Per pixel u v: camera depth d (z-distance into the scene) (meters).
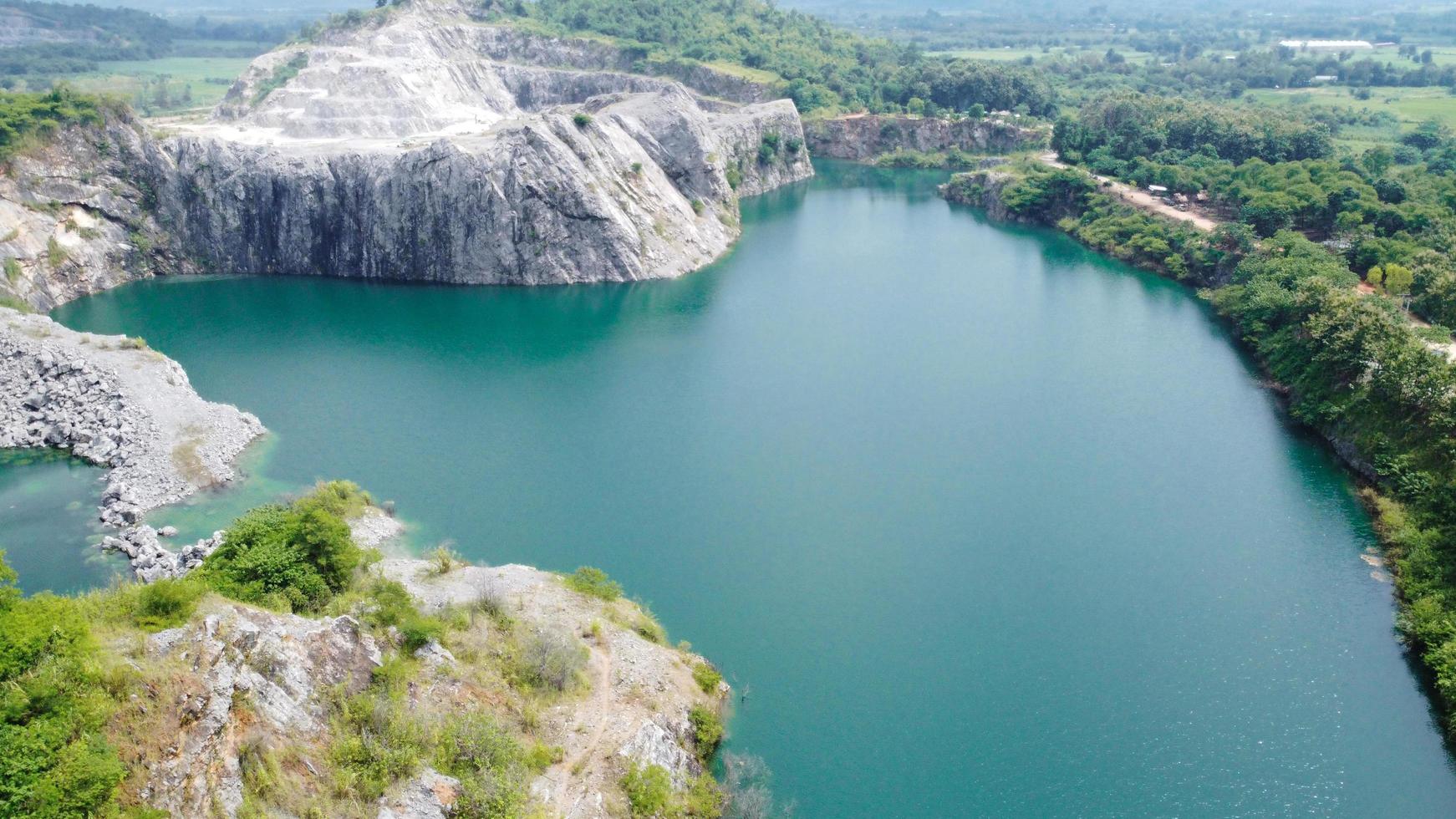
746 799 69.19
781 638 87.44
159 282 188.38
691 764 70.19
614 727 68.44
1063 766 73.06
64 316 167.88
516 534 103.19
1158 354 152.38
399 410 133.88
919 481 114.50
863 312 174.00
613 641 78.38
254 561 72.50
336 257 193.50
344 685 61.81
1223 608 90.56
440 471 116.56
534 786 61.50
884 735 76.25
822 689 81.25
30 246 171.62
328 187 191.38
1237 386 139.75
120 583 74.31
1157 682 81.38
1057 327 165.25
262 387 140.50
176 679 52.44
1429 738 74.94
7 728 46.72
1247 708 78.38
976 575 96.31
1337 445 118.44
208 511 105.31
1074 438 124.56
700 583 95.25
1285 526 103.75
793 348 156.62
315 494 104.81
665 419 131.50
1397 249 160.12
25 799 44.62
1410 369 111.44
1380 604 90.31
